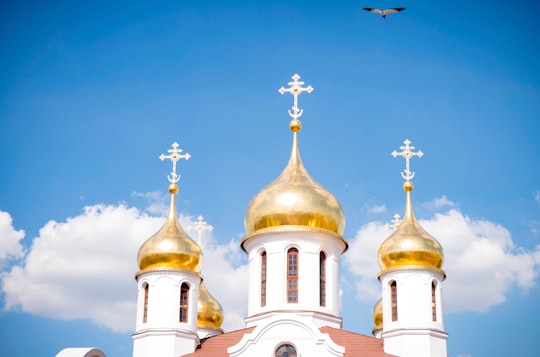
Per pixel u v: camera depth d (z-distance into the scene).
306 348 58.84
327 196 66.38
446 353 60.53
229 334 63.44
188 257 63.72
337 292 65.81
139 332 62.00
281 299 63.66
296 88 70.62
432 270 62.06
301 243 64.81
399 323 60.75
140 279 63.69
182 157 69.62
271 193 66.00
